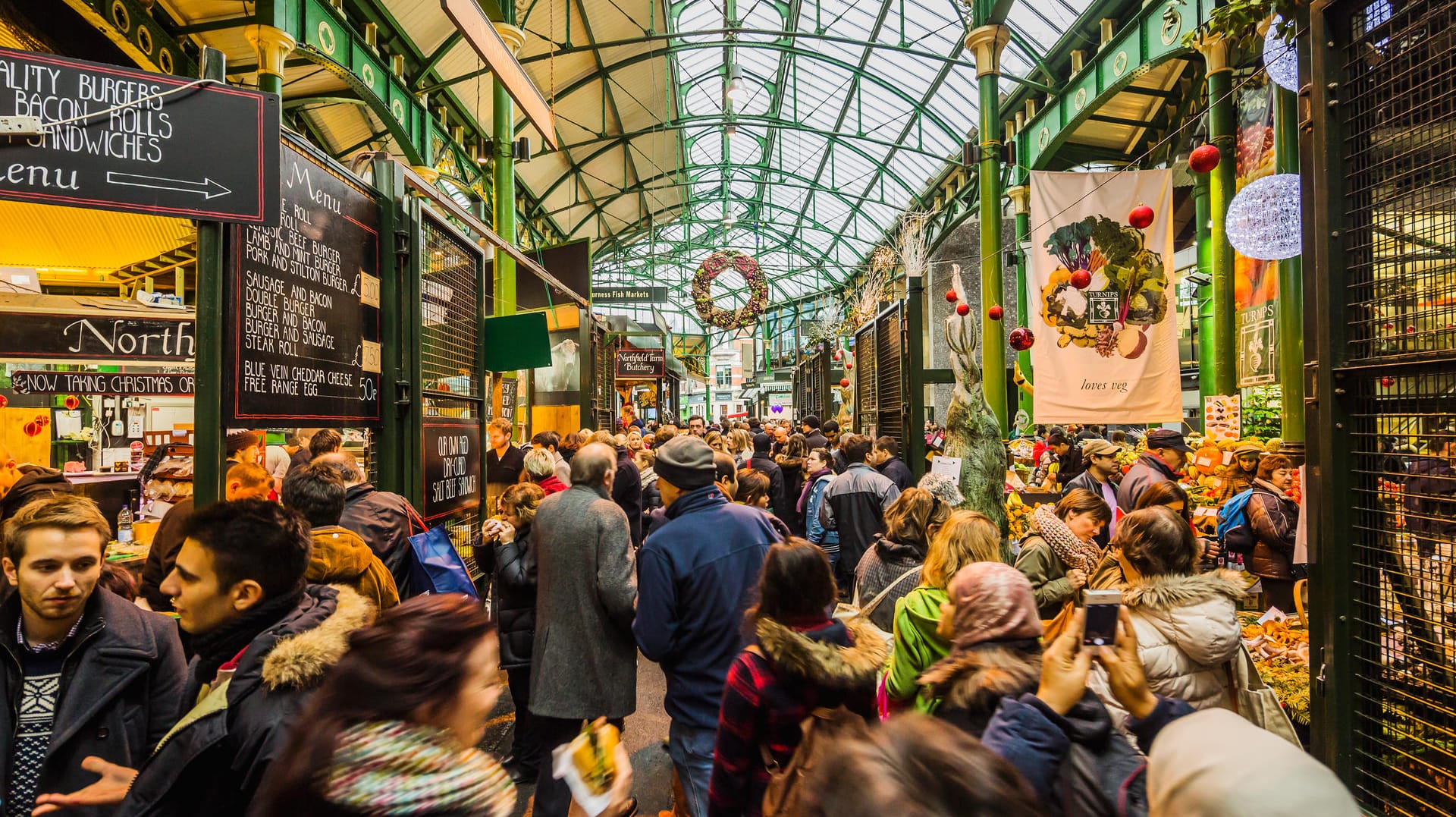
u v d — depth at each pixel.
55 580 1.44
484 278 4.40
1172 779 0.67
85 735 1.51
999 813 0.59
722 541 2.21
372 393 3.14
